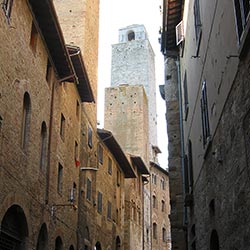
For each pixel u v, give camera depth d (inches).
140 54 3223.4
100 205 1389.0
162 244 2588.6
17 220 693.3
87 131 1251.8
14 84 646.5
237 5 396.2
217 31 501.4
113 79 3228.3
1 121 594.2
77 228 1061.1
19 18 674.2
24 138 710.5
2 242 632.4
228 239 460.4
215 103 523.2
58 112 910.4
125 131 2367.1
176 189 951.6
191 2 748.0
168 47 1038.4
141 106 2396.7
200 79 649.0
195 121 716.0
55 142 877.2
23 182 682.8
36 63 764.0
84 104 1234.6
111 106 2434.8
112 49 3294.8
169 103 1021.8
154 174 2620.6
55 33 804.0
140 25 3595.0
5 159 607.8
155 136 3107.8
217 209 521.7
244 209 390.6
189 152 800.9
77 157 1097.4
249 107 368.5
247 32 356.5
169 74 1039.6
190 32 770.8
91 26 1381.6
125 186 1893.5
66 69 908.0
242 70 388.5
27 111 723.4
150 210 2405.3
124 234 1815.9
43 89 804.0
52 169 850.8
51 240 837.8
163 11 922.1
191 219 780.0
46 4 735.1
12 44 638.5
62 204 912.9
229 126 446.6
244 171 388.2
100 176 1417.3
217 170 517.7
